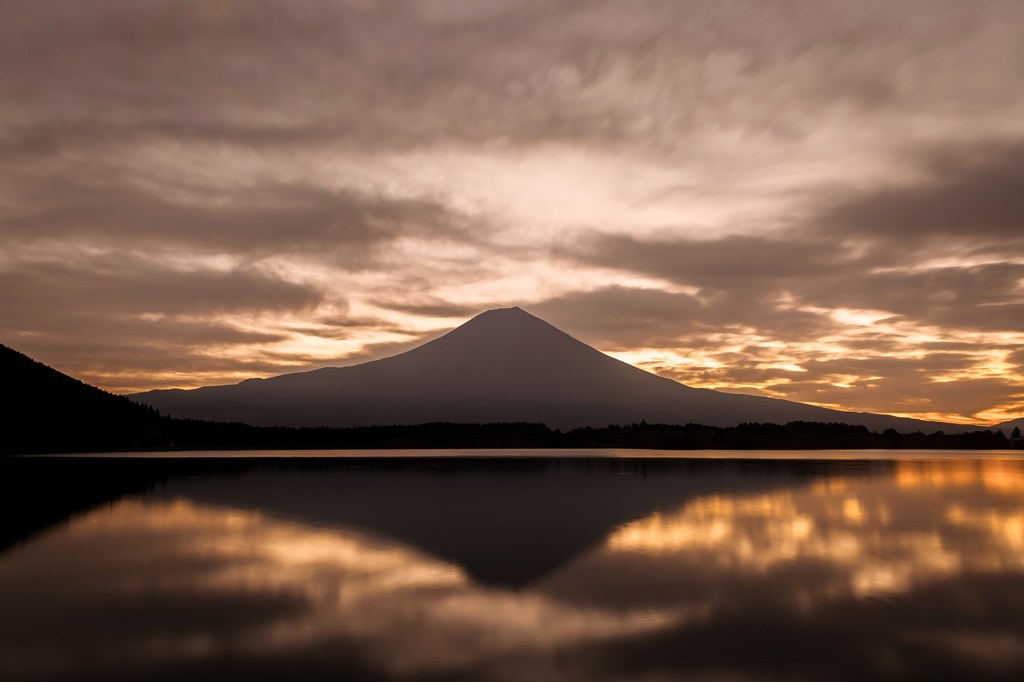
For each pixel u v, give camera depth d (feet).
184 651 42.88
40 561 68.39
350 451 360.48
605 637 45.75
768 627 47.78
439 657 41.93
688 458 276.62
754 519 95.35
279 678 38.52
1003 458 285.43
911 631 46.93
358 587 58.54
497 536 82.28
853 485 145.28
